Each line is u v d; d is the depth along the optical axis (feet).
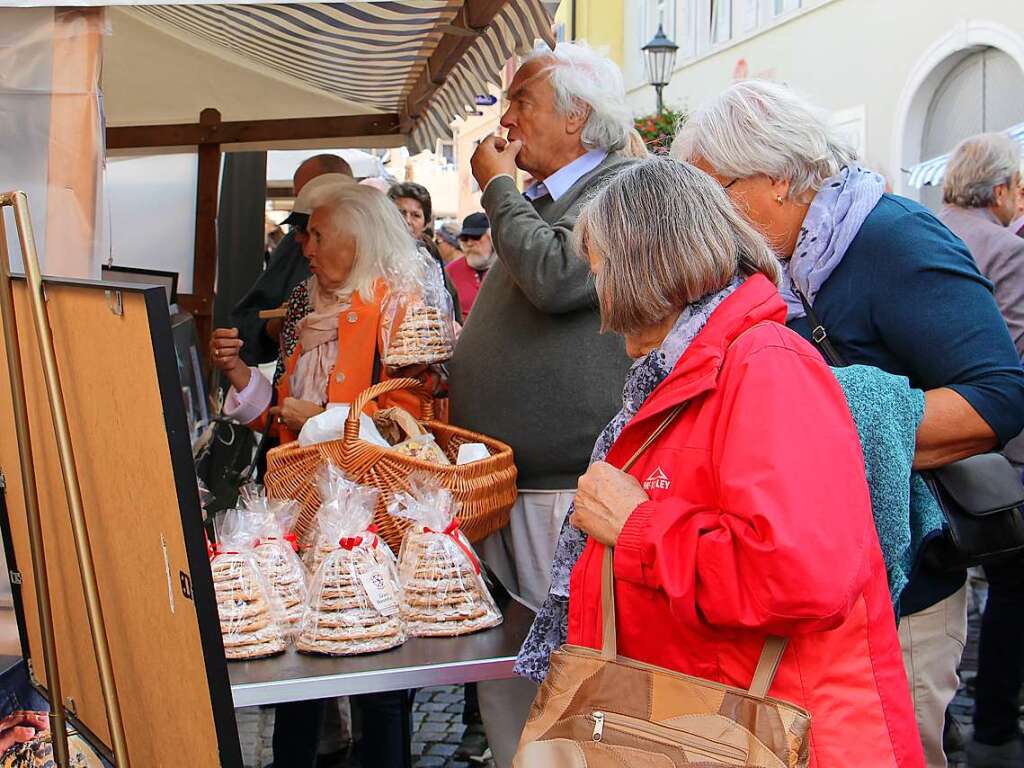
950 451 7.29
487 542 10.44
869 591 5.74
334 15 10.62
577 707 5.78
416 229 19.86
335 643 7.59
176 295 14.71
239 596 7.65
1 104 6.96
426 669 7.27
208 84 16.30
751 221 7.65
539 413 9.54
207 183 17.19
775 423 5.46
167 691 5.01
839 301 7.50
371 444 8.57
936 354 7.21
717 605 5.45
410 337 10.54
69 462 5.31
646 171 6.25
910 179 32.55
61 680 6.36
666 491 5.97
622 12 62.54
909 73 41.34
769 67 49.06
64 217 6.98
